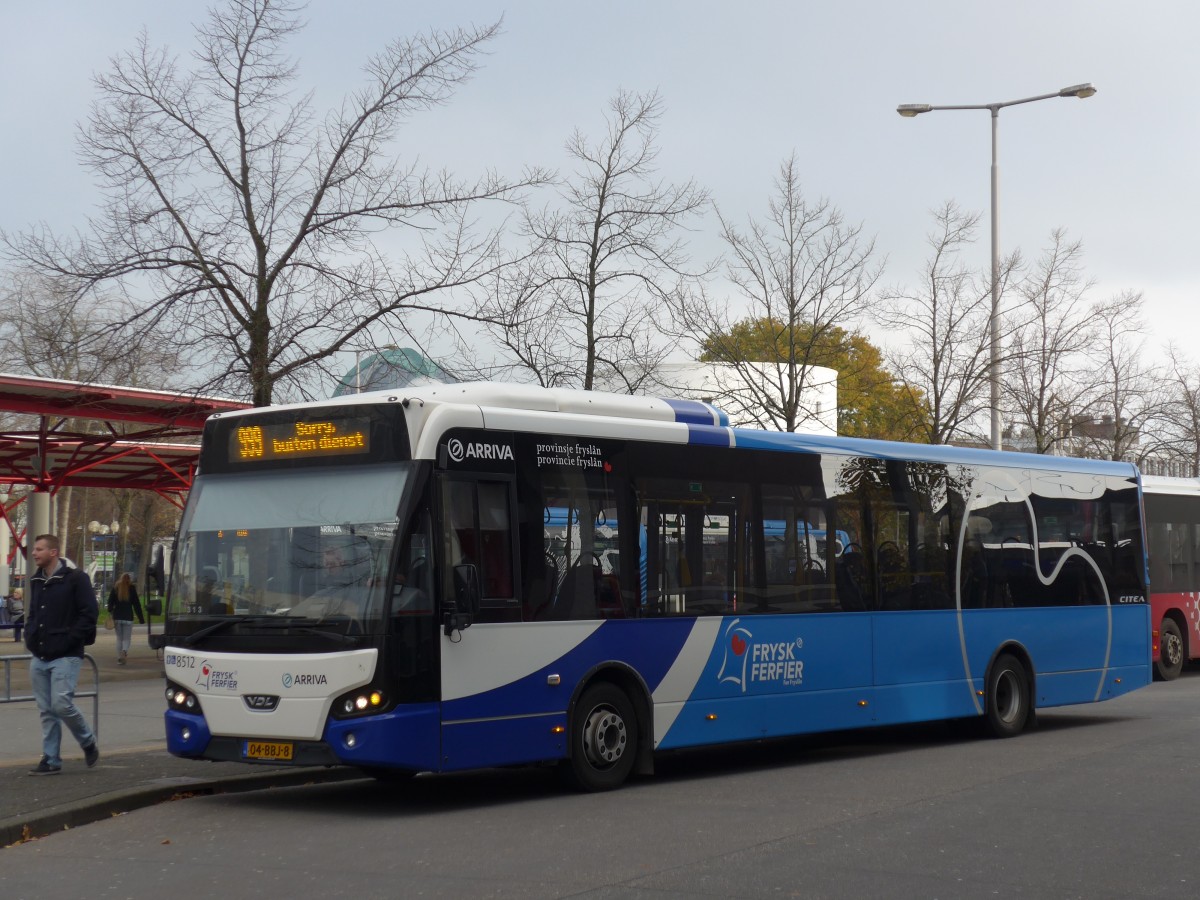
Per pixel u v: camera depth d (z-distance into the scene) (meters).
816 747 15.71
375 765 10.41
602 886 7.93
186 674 11.11
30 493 31.78
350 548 10.70
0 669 26.52
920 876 8.17
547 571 11.57
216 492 11.51
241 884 8.18
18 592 42.53
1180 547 25.41
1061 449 33.69
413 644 10.51
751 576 13.35
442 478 10.88
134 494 58.94
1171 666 24.88
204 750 10.96
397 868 8.56
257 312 22.61
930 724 17.44
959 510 15.81
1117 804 10.77
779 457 13.84
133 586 30.47
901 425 31.69
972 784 12.00
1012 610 16.30
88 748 12.33
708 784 12.39
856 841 9.28
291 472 11.22
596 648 11.85
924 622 15.12
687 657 12.61
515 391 11.86
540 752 11.34
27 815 9.91
